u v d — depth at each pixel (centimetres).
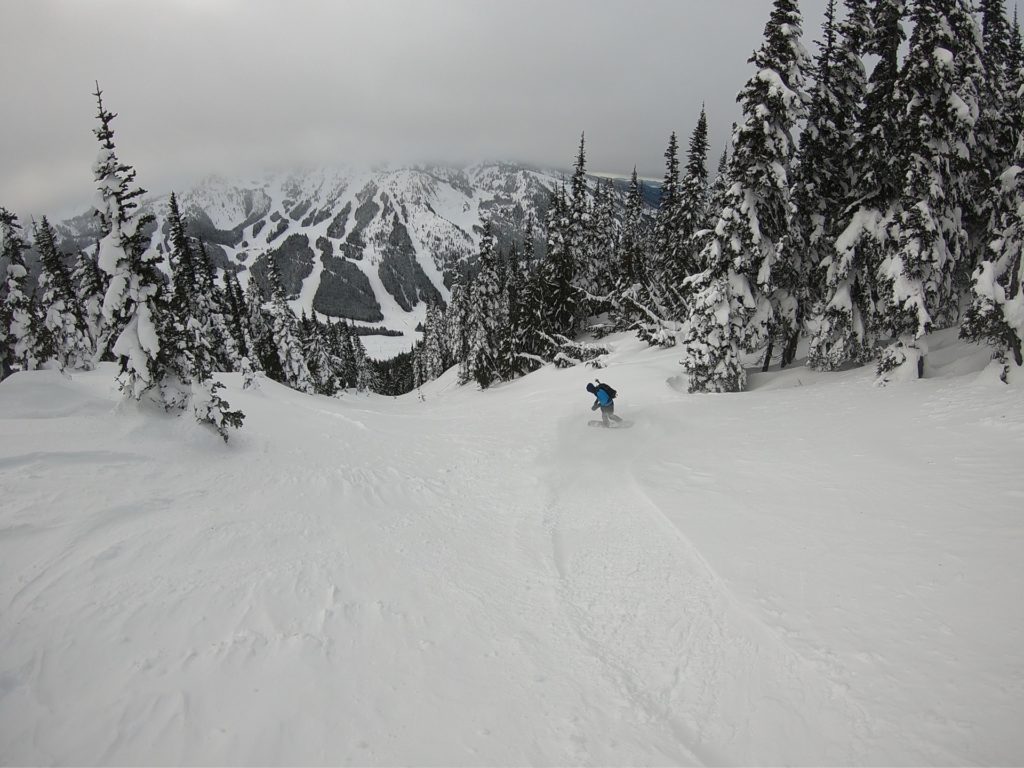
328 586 614
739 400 1570
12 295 2934
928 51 1427
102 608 526
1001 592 480
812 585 550
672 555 676
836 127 1827
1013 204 1232
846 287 1750
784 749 377
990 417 934
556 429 1537
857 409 1212
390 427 1812
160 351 1151
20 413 1176
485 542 796
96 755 373
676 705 436
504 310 4912
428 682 468
